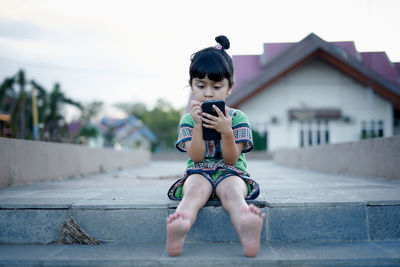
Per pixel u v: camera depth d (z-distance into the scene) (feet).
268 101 49.65
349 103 49.26
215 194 6.30
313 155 21.83
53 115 70.79
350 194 7.58
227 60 6.34
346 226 6.35
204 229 6.22
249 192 6.59
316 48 45.11
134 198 7.18
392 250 5.71
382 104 48.96
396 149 11.97
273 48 46.60
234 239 6.22
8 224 6.43
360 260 5.26
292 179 13.10
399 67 46.09
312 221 6.35
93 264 5.33
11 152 10.66
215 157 6.64
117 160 25.23
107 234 6.37
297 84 49.55
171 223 5.12
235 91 45.60
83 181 13.16
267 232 6.33
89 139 103.76
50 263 5.36
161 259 5.29
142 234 6.33
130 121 122.11
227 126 5.87
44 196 7.65
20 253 5.75
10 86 65.62
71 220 6.41
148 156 39.17
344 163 16.78
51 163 13.55
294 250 5.75
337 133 49.55
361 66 45.65
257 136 49.08
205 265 5.23
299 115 48.42
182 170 23.90
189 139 6.65
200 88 6.30
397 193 7.79
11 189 9.59
